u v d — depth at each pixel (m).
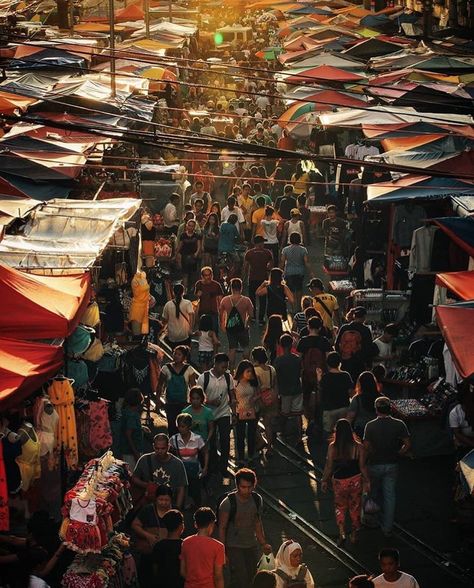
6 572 9.92
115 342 15.91
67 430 12.01
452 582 12.82
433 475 15.50
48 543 10.73
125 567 11.30
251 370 15.53
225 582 12.70
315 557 13.34
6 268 12.02
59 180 18.75
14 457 10.78
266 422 15.92
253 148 12.02
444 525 14.14
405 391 17.03
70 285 12.49
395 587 10.91
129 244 16.31
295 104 28.55
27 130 20.80
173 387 15.50
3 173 18.61
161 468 12.77
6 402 9.96
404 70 29.62
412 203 18.92
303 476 15.55
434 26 48.09
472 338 11.88
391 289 20.38
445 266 18.38
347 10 54.31
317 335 16.77
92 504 10.37
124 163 22.88
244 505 11.88
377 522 14.01
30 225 15.06
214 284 19.36
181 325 18.30
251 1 75.88
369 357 17.17
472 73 30.17
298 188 28.19
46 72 28.52
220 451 15.34
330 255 23.47
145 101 25.80
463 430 14.18
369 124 22.58
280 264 21.78
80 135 21.44
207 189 28.86
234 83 48.47
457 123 22.38
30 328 11.30
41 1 45.88
